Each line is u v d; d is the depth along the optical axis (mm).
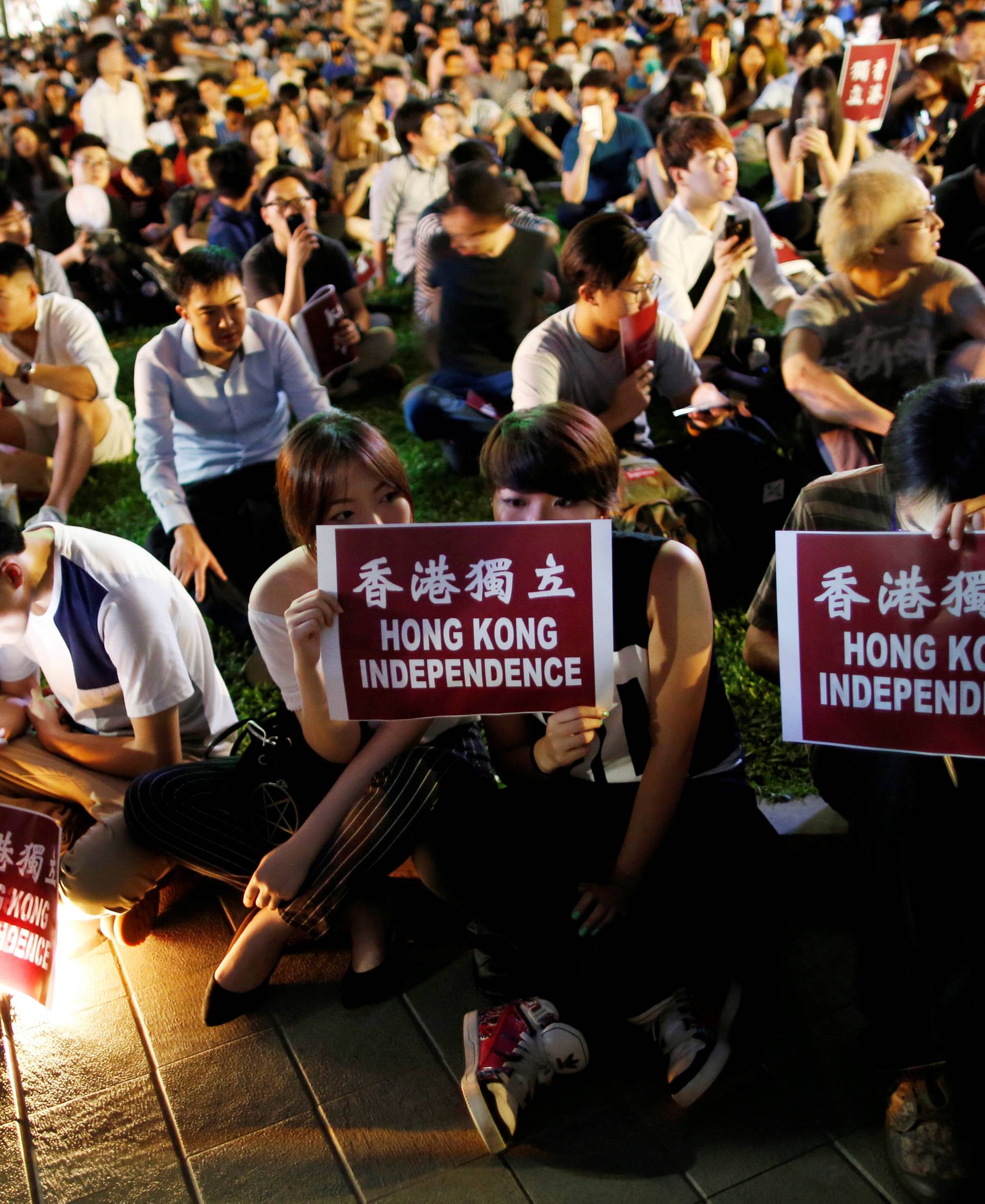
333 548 1989
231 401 3916
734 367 4633
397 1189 2004
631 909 2115
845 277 3695
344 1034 2324
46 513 4531
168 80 12555
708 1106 2119
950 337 3688
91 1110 2193
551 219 8898
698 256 4555
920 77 7109
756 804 2258
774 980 2207
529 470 2057
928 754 1866
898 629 1846
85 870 2398
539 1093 2143
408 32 16922
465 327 4781
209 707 2703
